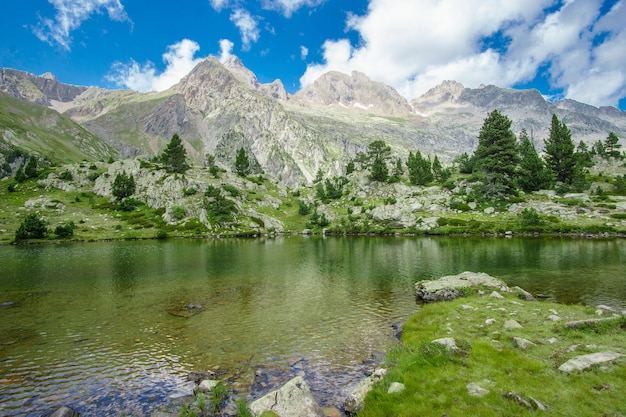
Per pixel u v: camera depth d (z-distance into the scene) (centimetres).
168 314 2820
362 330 2389
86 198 15012
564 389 1180
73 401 1520
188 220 13025
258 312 2856
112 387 1639
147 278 4388
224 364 1869
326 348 2073
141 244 9338
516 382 1275
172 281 4184
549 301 2889
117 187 14738
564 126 14525
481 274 3450
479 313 2359
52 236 10356
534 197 12150
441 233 10388
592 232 8681
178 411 1409
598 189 11631
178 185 14775
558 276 3953
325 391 1542
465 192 13412
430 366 1495
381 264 5334
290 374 1730
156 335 2338
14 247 8600
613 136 16362
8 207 13012
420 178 15675
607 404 1057
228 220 13312
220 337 2288
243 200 15825
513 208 11412
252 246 8694
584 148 16625
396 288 3703
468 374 1387
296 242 9812
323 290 3650
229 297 3375
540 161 13138
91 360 1945
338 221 14125
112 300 3281
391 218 12738
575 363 1341
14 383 1688
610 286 3397
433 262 5381
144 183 15388
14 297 3409
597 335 1680
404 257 6062
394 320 2603
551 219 10000
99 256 6688
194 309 2964
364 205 15112
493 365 1441
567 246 6731
